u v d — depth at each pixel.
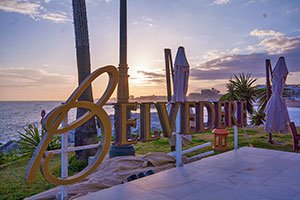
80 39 6.83
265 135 10.77
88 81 3.35
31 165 2.89
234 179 4.11
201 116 5.14
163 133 4.52
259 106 13.92
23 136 8.29
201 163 5.18
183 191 3.57
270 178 4.15
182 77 5.81
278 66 7.82
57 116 3.11
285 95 14.49
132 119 4.04
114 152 5.81
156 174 4.42
